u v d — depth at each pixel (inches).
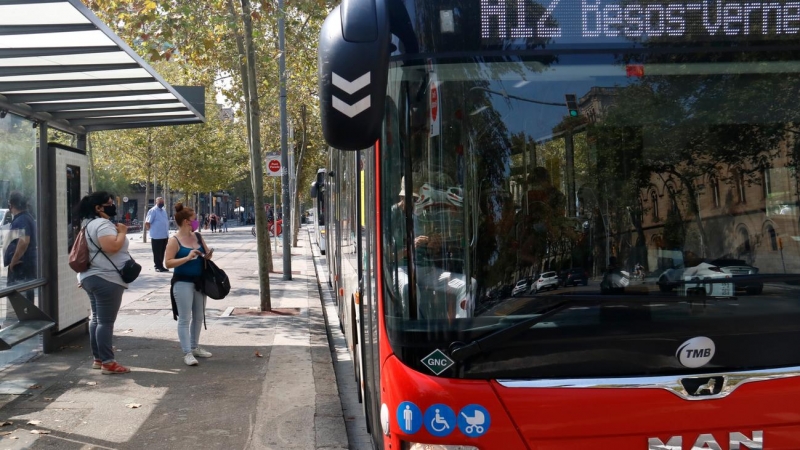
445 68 139.6
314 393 292.5
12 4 216.4
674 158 143.0
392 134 140.3
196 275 344.2
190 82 845.8
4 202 315.9
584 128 141.4
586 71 142.3
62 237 366.0
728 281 138.3
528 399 130.2
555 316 133.2
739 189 143.5
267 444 231.9
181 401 281.6
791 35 146.1
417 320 135.3
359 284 223.6
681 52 144.3
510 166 139.5
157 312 512.7
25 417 259.8
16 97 322.3
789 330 137.6
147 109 376.5
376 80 123.9
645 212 140.9
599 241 139.4
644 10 143.6
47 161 358.6
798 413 134.7
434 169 138.6
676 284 139.2
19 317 310.0
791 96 145.8
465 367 131.8
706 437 132.6
